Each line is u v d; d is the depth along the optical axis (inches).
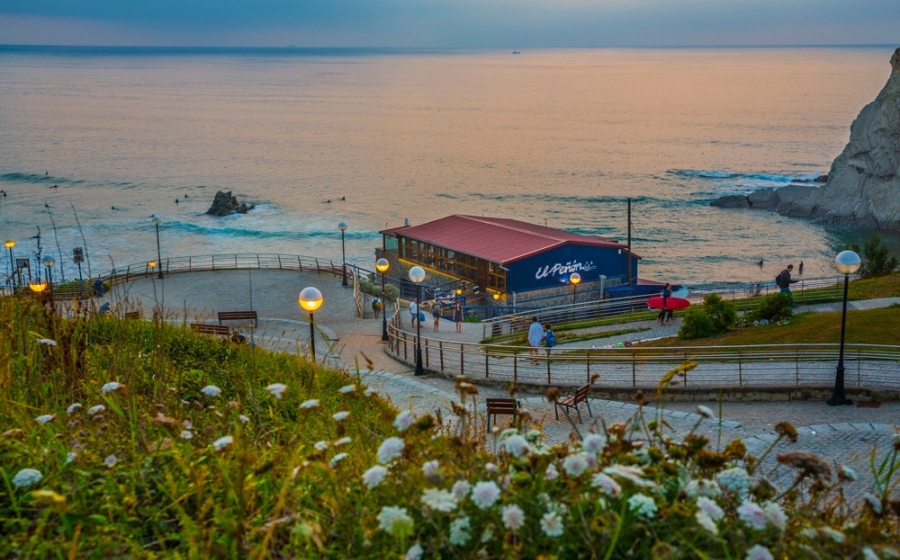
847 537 162.7
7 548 181.8
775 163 5388.8
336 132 7377.0
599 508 160.4
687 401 797.9
